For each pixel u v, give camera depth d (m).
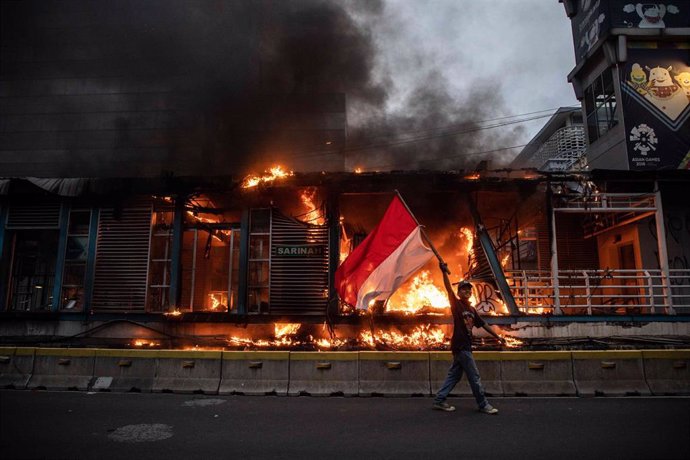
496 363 7.01
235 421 5.39
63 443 4.50
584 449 4.23
